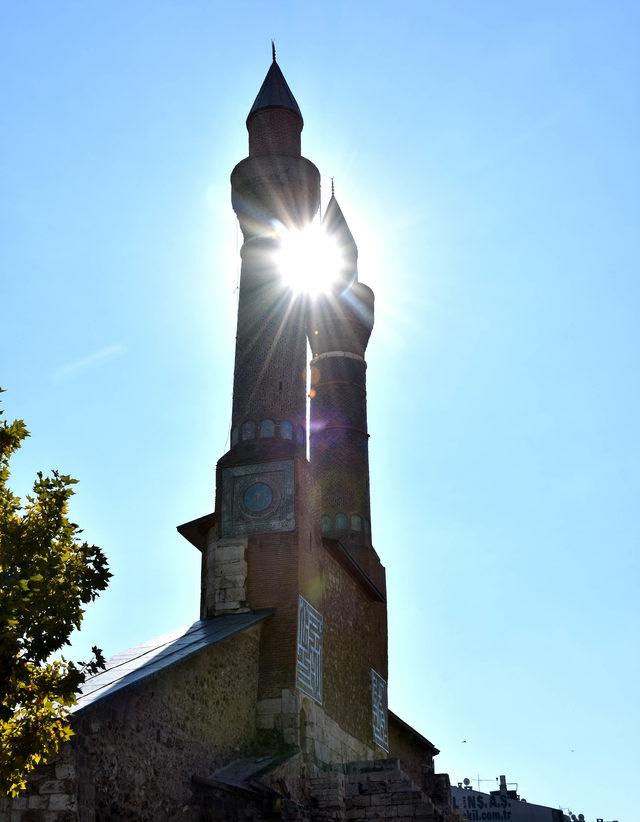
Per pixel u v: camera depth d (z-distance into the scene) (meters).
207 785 23.28
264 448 32.47
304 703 29.17
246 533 31.23
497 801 66.81
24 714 16.31
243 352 35.03
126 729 21.05
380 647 38.59
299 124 40.12
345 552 34.06
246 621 28.55
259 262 36.41
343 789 28.00
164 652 25.09
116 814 19.94
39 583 16.16
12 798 18.48
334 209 48.81
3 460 17.14
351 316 46.66
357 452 43.69
